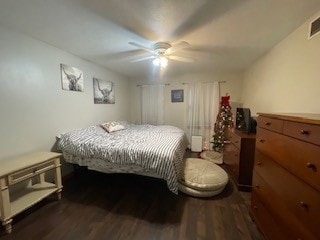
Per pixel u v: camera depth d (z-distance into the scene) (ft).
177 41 7.59
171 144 7.65
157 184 8.64
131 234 5.34
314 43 5.41
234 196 7.63
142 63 11.56
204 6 4.99
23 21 5.97
